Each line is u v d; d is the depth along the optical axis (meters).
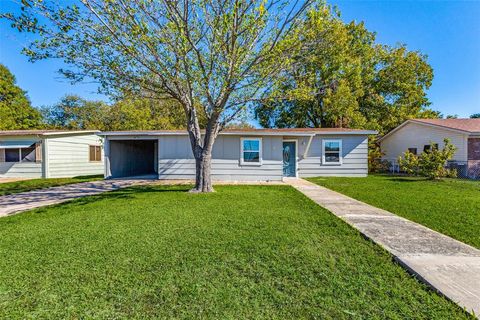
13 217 5.14
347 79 19.78
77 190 9.06
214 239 3.62
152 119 22.80
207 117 8.20
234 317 1.93
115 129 24.50
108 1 6.01
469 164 13.16
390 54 21.61
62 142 14.63
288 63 7.01
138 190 8.79
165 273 2.63
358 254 3.05
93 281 2.48
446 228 4.16
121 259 2.97
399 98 21.70
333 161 13.84
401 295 2.18
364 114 21.69
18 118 27.84
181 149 12.31
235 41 6.59
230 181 11.67
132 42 6.47
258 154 12.07
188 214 5.12
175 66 6.78
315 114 22.33
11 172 13.93
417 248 3.20
